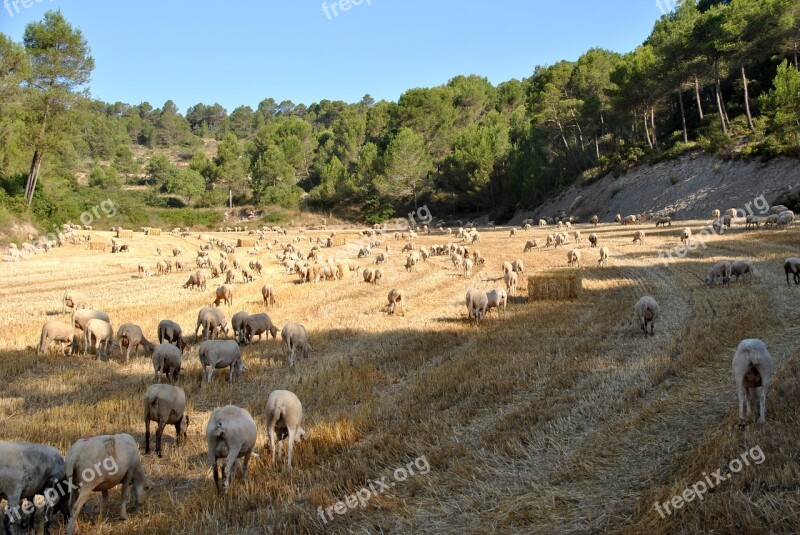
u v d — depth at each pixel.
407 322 22.48
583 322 20.61
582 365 15.10
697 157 67.75
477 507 8.59
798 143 55.91
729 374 13.52
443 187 107.62
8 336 21.12
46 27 62.22
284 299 29.08
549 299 25.80
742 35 61.59
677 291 25.25
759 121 64.50
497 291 23.48
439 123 114.50
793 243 37.00
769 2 59.78
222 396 14.16
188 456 10.88
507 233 68.25
